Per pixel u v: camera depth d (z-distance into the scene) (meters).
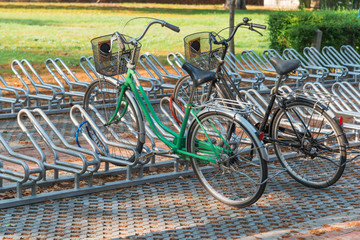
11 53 15.59
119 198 4.62
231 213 4.36
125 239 3.77
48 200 4.47
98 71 5.12
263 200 4.69
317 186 4.97
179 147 4.89
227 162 4.54
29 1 35.47
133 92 5.19
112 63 5.11
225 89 5.16
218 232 3.95
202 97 6.36
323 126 6.71
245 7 34.66
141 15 28.59
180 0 38.62
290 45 13.92
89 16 27.34
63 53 16.23
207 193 4.82
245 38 21.12
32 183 4.41
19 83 11.45
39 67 13.70
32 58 14.96
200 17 28.31
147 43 18.98
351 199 4.74
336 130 4.79
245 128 4.32
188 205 4.51
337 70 13.46
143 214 4.27
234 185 4.97
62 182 4.95
